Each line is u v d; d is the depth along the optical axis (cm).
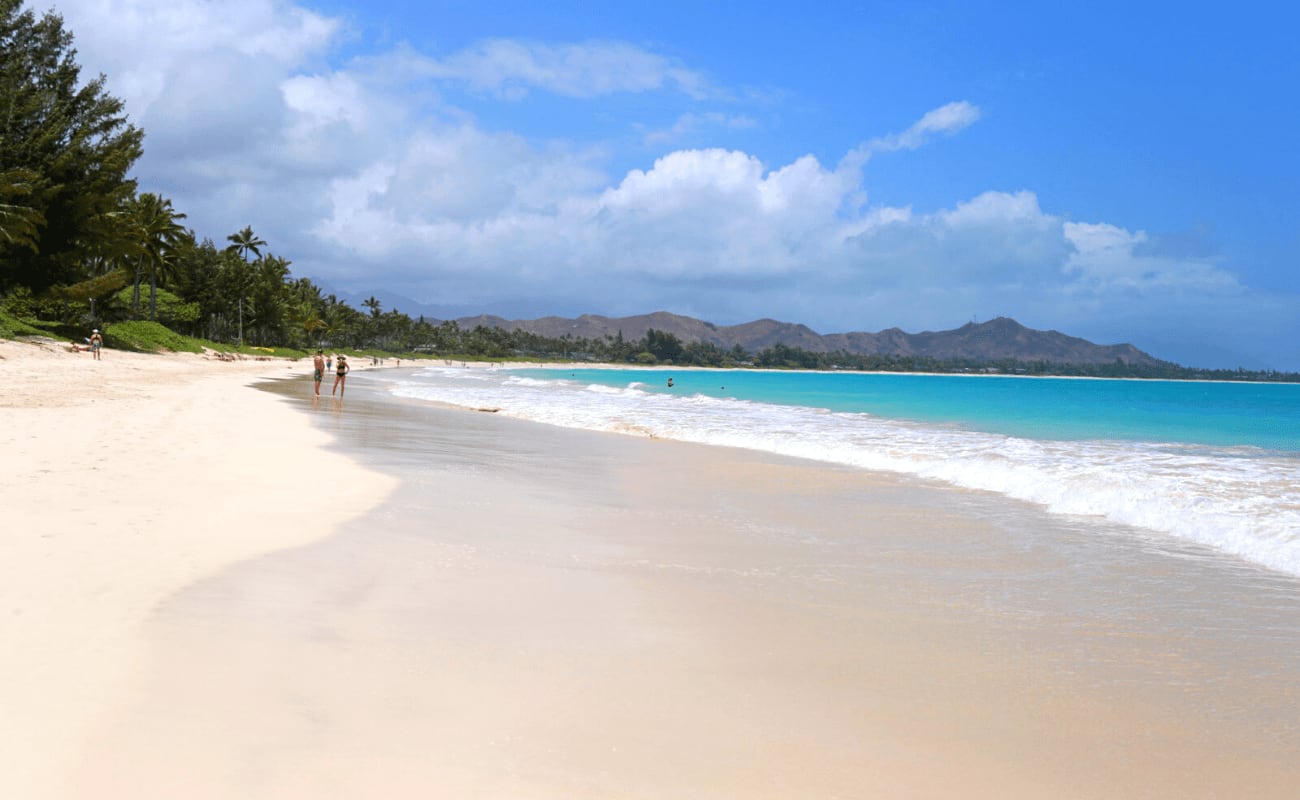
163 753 356
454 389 5281
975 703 475
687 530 981
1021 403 5588
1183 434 2738
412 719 410
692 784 360
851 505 1199
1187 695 499
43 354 4691
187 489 1015
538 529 943
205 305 12019
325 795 330
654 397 4772
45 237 6119
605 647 541
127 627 512
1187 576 803
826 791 361
